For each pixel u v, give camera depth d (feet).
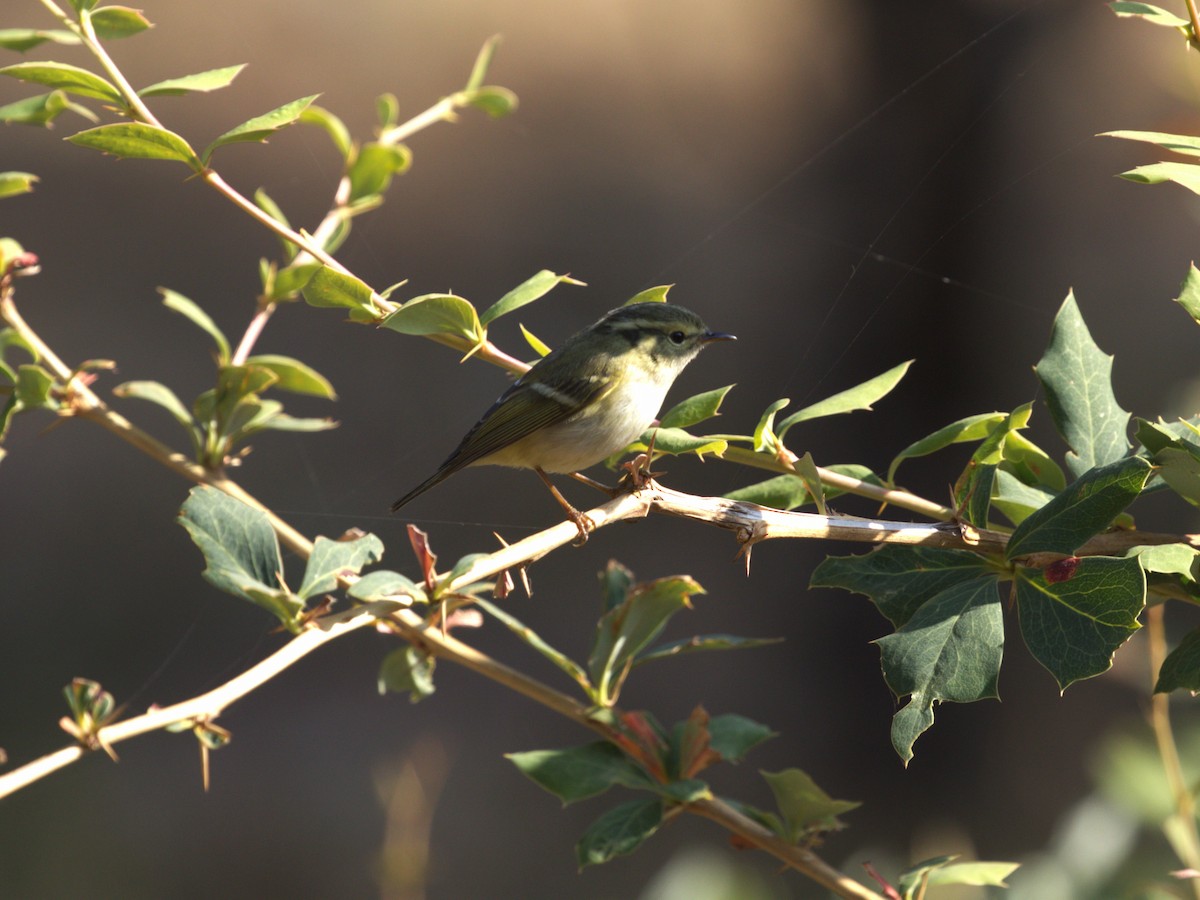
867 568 11.56
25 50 13.08
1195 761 16.56
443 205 65.46
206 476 16.01
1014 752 41.39
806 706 46.70
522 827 43.91
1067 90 41.83
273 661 10.73
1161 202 45.57
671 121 70.44
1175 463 10.57
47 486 52.95
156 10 77.66
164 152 12.57
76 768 44.78
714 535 53.31
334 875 39.86
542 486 54.24
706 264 58.54
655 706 46.91
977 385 41.47
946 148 41.47
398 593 10.64
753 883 15.62
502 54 77.25
